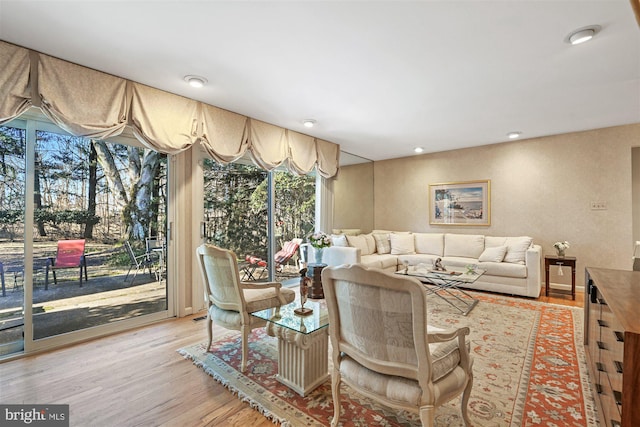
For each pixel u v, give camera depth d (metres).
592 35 2.07
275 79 2.75
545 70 2.59
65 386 1.99
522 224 4.91
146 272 3.17
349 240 5.12
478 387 2.00
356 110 3.54
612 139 4.21
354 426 1.62
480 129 4.32
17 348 2.44
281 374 2.06
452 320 3.29
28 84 2.23
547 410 1.76
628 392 1.10
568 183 4.53
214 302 2.43
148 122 2.83
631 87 2.93
